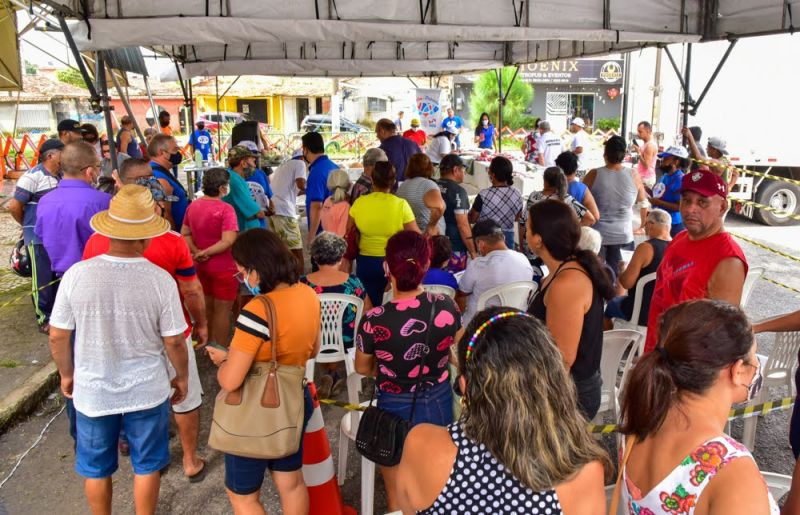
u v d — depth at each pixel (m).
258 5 5.66
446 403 2.54
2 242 9.41
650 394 1.46
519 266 3.97
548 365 1.42
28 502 3.46
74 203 3.71
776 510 1.32
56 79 35.12
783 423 4.07
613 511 1.61
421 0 5.98
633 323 4.46
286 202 6.89
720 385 1.44
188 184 11.38
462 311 4.24
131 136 11.59
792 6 5.91
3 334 5.65
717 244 2.82
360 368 2.55
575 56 10.30
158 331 2.75
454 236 5.74
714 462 1.35
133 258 2.66
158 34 5.43
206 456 3.89
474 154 12.21
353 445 3.95
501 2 6.20
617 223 6.14
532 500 1.38
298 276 2.60
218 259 4.70
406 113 30.61
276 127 38.00
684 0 6.63
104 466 2.78
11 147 17.70
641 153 10.03
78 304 2.58
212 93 35.50
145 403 2.72
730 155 10.86
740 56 10.58
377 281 4.76
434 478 1.44
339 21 5.73
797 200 10.84
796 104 10.45
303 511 2.69
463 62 12.49
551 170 5.36
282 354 2.50
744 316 1.47
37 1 4.80
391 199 4.68
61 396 4.71
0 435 4.16
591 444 1.46
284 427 2.45
